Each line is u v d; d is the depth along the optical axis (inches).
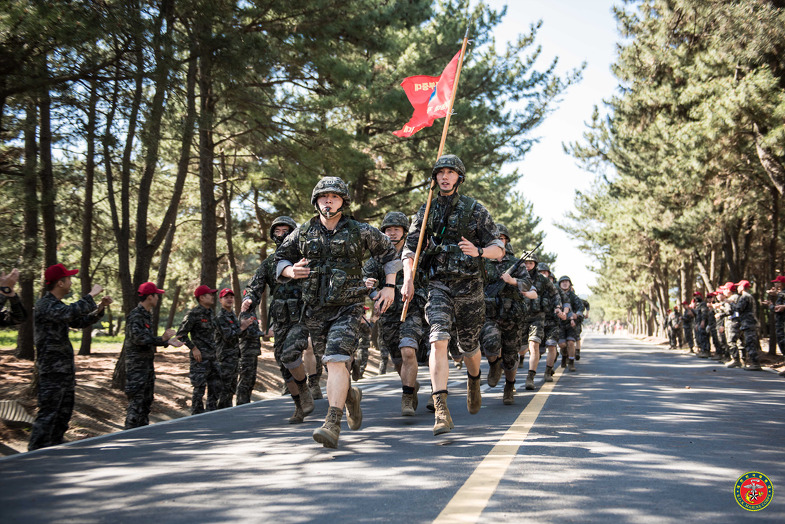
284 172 633.0
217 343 392.2
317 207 203.6
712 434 215.3
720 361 737.0
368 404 318.0
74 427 337.4
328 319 201.8
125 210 464.1
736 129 654.5
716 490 144.8
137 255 475.2
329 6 515.2
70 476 164.1
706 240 1089.4
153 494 145.4
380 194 956.6
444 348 207.0
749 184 895.7
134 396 325.7
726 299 618.8
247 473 165.6
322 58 554.9
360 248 203.6
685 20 770.2
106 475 165.0
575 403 303.1
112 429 363.6
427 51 810.8
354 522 124.0
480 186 962.7
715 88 654.5
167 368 542.6
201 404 364.2
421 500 137.8
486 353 289.9
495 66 861.8
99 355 678.5
